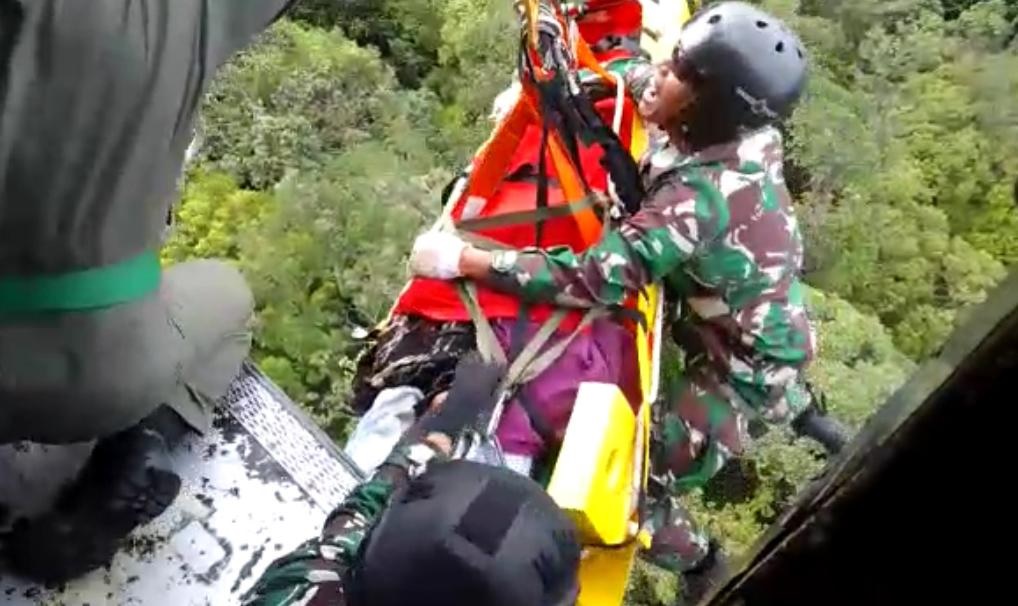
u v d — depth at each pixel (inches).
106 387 91.4
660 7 149.0
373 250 404.8
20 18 74.6
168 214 97.9
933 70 555.5
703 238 116.4
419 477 82.7
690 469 136.9
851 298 491.2
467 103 504.4
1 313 86.1
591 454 106.8
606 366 115.8
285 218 410.3
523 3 122.4
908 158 530.0
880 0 563.5
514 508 78.7
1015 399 23.6
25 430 94.6
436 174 450.0
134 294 89.1
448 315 121.7
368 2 533.6
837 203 502.3
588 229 122.1
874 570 26.1
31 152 78.7
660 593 326.6
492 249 123.5
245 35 85.4
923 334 486.6
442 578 74.6
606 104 134.8
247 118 455.8
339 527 93.5
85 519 109.7
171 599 117.5
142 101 79.7
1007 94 530.3
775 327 125.2
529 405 113.1
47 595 114.3
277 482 127.0
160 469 110.7
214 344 120.6
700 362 131.6
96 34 76.2
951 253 492.7
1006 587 24.5
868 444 26.5
